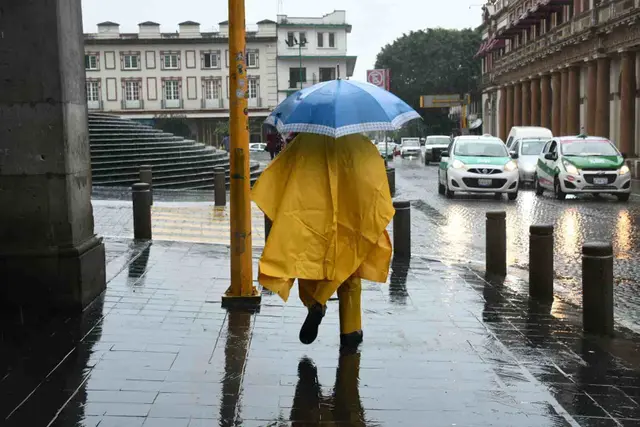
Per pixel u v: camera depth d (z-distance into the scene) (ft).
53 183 20.48
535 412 14.17
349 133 16.07
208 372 16.03
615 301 26.94
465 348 18.54
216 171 54.49
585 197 70.59
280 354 17.52
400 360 17.31
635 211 56.85
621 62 113.80
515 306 23.76
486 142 73.10
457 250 39.06
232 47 21.48
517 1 191.11
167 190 74.28
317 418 13.66
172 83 249.75
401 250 33.01
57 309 20.72
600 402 14.80
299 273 16.34
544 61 160.35
